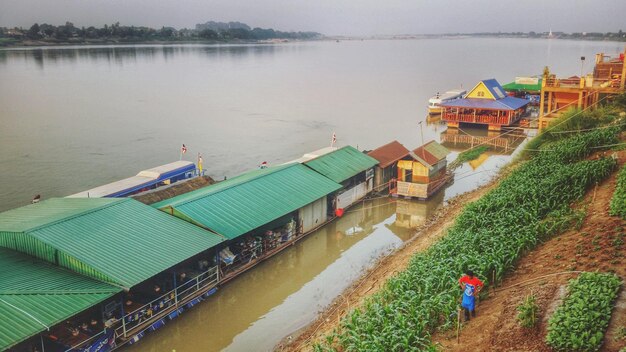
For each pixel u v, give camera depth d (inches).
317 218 1497.3
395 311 761.0
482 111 3102.9
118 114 3486.7
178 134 2891.2
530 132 2888.8
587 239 826.8
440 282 838.5
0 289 837.2
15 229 997.8
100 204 1154.7
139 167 2214.6
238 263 1222.3
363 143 2741.1
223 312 1065.5
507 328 645.9
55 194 1855.3
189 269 1141.1
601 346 542.3
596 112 1788.9
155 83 5452.8
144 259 973.8
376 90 5147.6
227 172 2151.8
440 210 1612.9
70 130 2913.4
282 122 3319.4
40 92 4434.1
